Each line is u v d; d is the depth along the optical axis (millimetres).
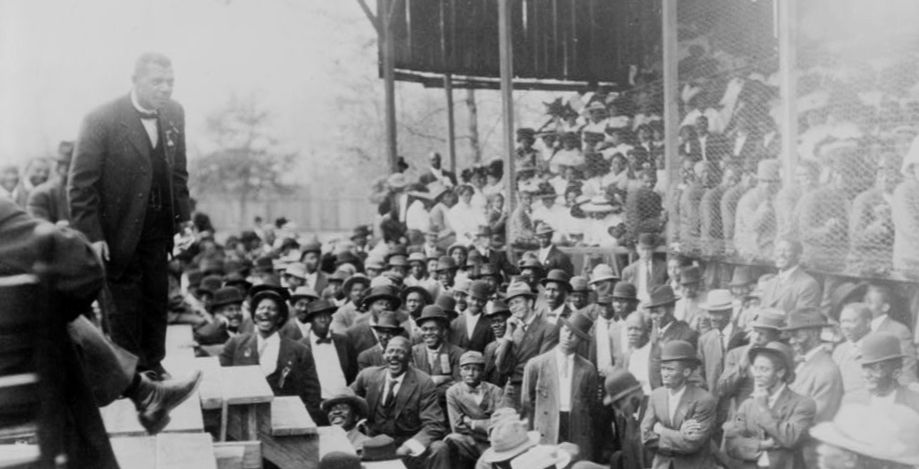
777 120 12328
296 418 6777
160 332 6527
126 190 6184
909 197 8727
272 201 47938
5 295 3918
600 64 20156
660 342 9648
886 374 6957
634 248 13805
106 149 6152
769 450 7781
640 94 16062
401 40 20234
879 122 10406
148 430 5145
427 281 14117
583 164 16203
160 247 6469
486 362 10992
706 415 8242
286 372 10023
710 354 9422
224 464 5770
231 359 10188
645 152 15297
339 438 7402
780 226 10227
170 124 6438
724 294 9641
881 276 9008
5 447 4051
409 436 9750
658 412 8438
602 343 10688
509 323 11039
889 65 10531
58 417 3916
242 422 6406
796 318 8258
